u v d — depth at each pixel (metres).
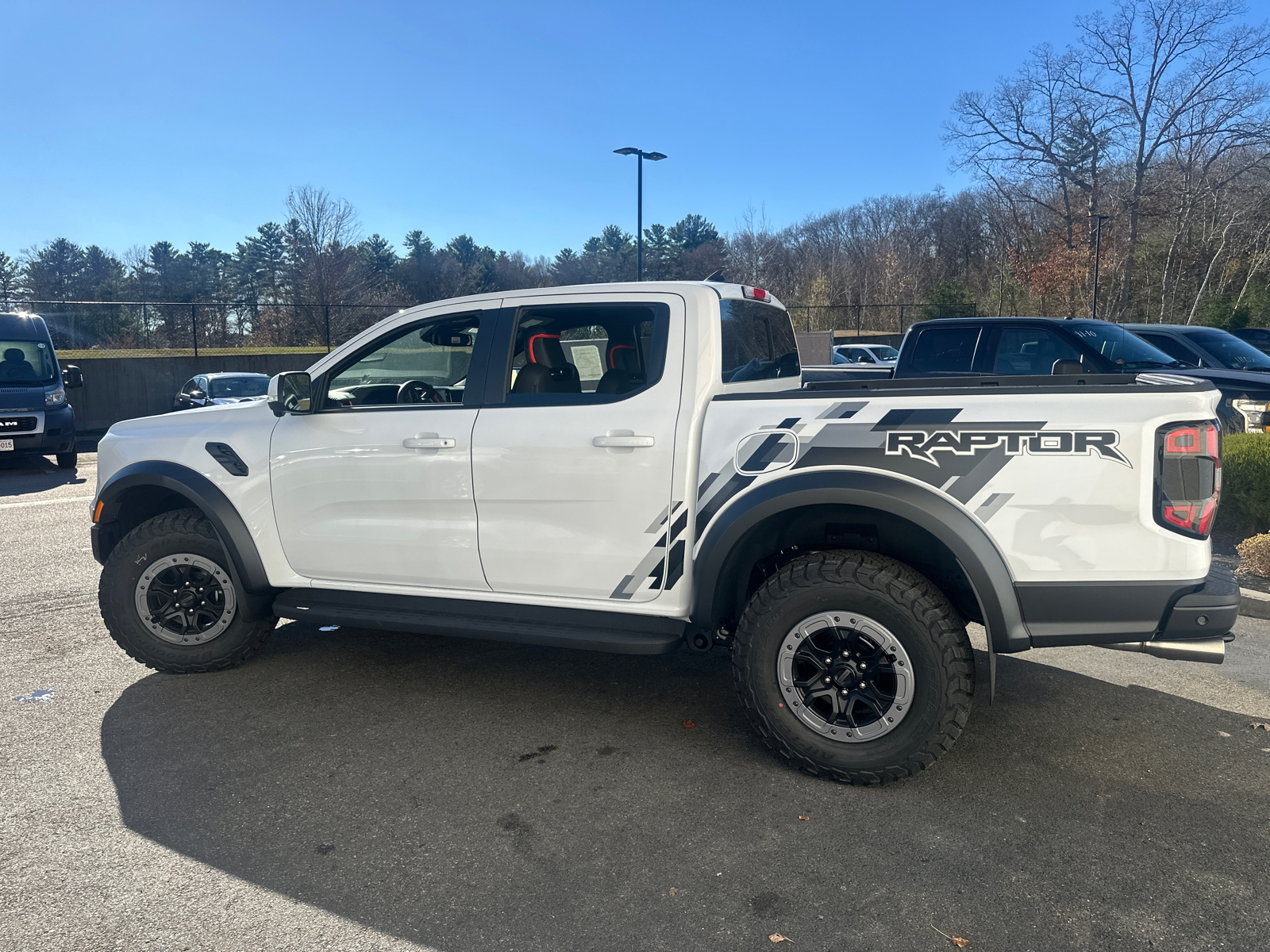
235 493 4.20
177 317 23.44
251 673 4.52
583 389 4.01
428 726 3.85
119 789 3.27
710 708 4.07
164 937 2.42
